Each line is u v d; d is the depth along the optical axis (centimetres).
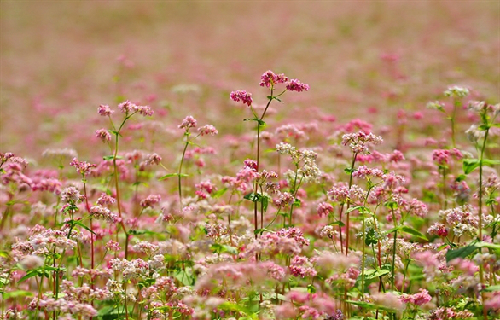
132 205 1180
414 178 1296
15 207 1189
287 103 2475
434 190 1172
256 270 645
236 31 5706
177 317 733
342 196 794
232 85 3053
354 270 733
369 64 3541
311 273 697
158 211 982
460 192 871
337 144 1280
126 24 6425
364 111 2180
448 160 1083
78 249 847
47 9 7238
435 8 5588
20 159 950
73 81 3847
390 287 838
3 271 768
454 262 655
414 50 3700
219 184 1288
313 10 6412
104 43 5616
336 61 3869
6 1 7612
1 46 5547
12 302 827
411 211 811
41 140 2212
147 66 4191
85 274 732
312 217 1082
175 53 4778
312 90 2888
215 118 2208
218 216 844
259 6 6975
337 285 736
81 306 650
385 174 786
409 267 862
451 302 725
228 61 4244
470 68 2897
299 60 4091
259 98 2548
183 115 2228
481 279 660
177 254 733
